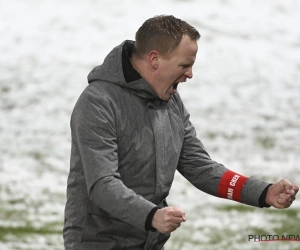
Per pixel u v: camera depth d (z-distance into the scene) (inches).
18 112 1998.0
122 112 410.6
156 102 423.2
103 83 414.0
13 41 2586.1
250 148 1824.6
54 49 2532.0
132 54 419.2
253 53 2615.7
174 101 440.5
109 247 421.1
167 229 366.6
